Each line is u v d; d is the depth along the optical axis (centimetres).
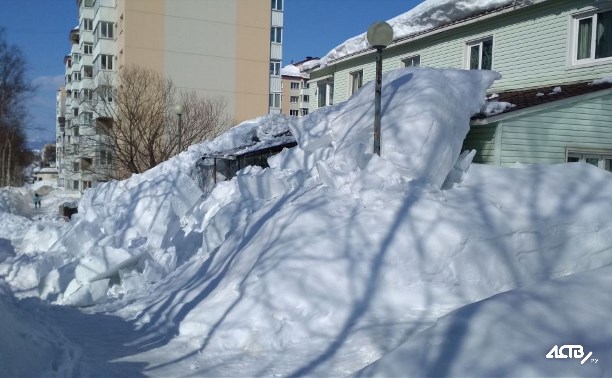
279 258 604
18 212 2756
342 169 747
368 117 817
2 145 4522
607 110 1018
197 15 3691
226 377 456
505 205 674
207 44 3731
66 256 965
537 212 666
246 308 571
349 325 533
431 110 758
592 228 658
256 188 857
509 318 367
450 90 839
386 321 537
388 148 728
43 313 705
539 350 329
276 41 4091
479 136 974
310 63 2238
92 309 734
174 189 1052
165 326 611
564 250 645
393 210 635
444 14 1517
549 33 1239
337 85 1995
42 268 923
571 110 991
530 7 1275
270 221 696
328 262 587
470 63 1469
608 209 681
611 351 320
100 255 814
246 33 3841
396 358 361
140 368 483
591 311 362
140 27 3541
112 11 3888
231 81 3816
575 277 425
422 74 857
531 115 961
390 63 1739
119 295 798
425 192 666
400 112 772
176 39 3641
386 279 579
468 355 340
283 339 526
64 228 1190
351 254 593
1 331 407
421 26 1620
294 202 710
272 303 559
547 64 1244
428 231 609
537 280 616
